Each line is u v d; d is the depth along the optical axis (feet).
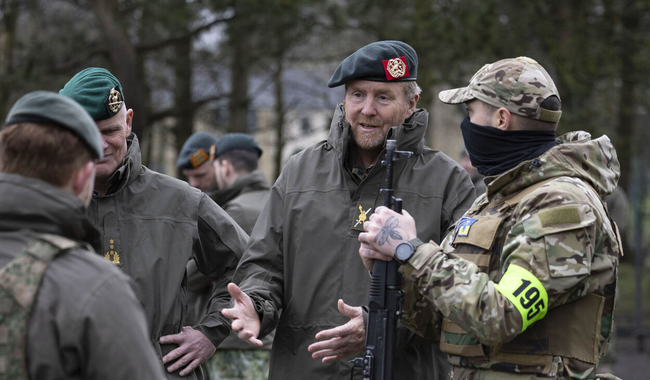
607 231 7.02
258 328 8.55
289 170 9.84
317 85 53.93
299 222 9.44
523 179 7.22
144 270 8.52
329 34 38.09
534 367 6.94
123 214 8.66
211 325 9.09
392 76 9.19
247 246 9.66
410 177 9.44
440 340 7.73
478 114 7.54
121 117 8.57
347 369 9.08
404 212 7.42
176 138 41.55
